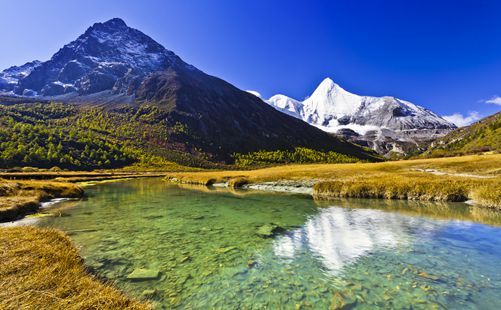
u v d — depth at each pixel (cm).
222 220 2389
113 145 18212
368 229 2011
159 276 1220
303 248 1611
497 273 1215
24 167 11144
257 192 4706
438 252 1496
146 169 15875
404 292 1061
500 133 18625
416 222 2192
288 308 954
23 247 1295
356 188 3797
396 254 1480
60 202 3562
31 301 790
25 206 2809
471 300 995
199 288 1107
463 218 2295
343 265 1342
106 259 1427
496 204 2673
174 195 4356
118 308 832
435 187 3338
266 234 1919
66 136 16800
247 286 1126
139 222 2320
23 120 19662
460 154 12475
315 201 3475
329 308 951
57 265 1108
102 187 6100
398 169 5809
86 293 902
